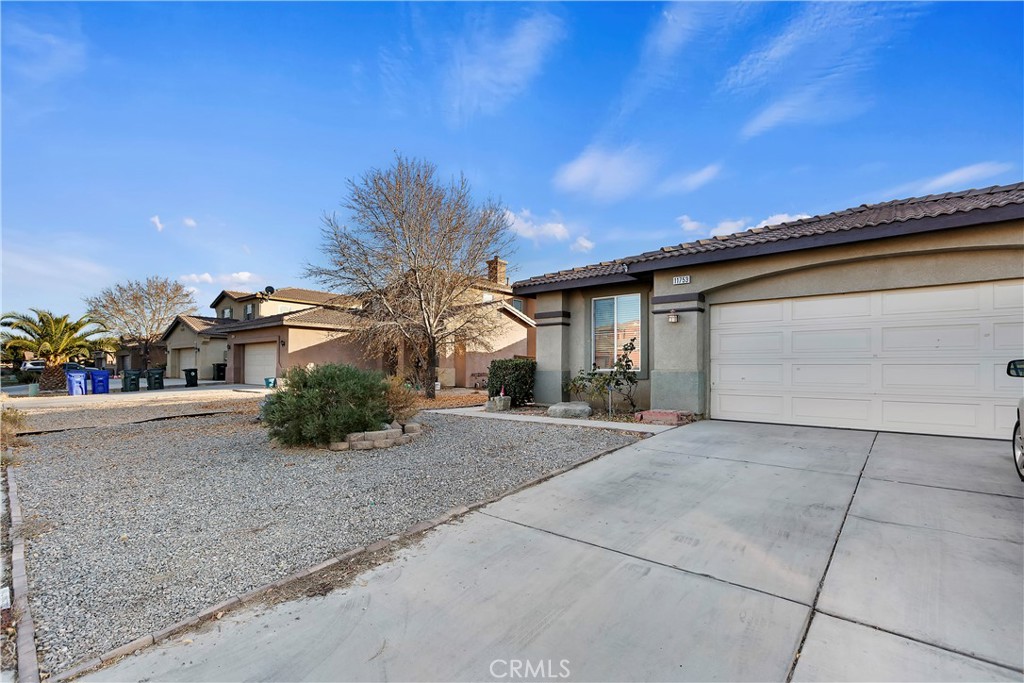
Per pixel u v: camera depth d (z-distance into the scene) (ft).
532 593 9.23
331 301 61.87
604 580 9.68
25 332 73.15
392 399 25.67
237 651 7.58
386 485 16.60
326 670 7.09
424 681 6.83
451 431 26.99
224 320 101.09
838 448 20.45
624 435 24.53
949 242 21.38
